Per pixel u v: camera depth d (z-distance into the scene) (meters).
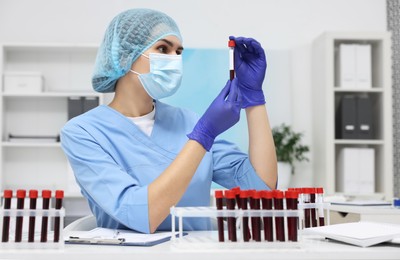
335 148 4.05
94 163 1.31
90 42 4.09
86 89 4.04
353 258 0.92
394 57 4.11
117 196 1.21
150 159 1.46
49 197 0.97
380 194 3.81
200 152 1.21
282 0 4.17
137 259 0.89
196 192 1.48
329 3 4.20
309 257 0.92
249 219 0.97
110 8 4.10
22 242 0.95
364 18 4.21
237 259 0.90
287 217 0.98
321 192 1.22
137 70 1.52
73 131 1.38
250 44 1.44
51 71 4.04
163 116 1.56
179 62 1.54
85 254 0.89
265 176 1.47
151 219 1.16
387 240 1.01
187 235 1.12
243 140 3.96
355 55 3.88
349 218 2.01
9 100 3.97
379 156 3.94
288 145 3.90
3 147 3.88
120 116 1.49
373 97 4.03
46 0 4.08
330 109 3.83
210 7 4.15
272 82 4.10
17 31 4.05
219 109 1.21
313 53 4.14
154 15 1.55
